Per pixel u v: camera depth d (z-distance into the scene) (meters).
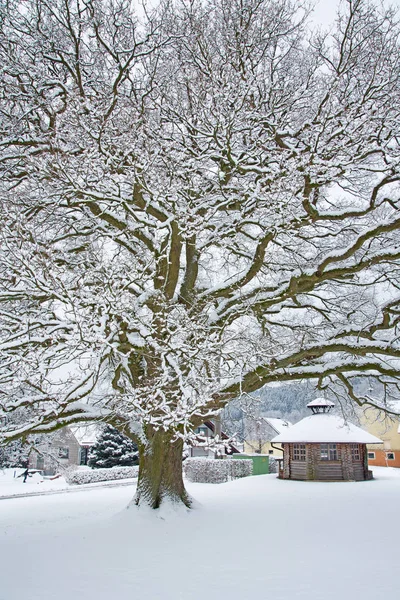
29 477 31.19
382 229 9.30
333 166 9.40
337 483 21.72
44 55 10.10
